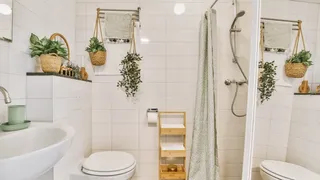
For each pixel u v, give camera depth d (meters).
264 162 1.10
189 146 1.93
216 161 1.67
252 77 1.11
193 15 1.90
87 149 1.80
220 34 1.90
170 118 1.92
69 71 1.47
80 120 1.63
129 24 1.87
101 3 1.88
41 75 1.20
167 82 1.92
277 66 1.07
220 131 1.93
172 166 1.87
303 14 0.96
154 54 1.90
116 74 1.90
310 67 0.93
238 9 1.86
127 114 1.91
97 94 1.90
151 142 1.92
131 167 1.46
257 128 1.11
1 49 1.00
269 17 1.08
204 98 1.77
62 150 0.76
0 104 1.00
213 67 1.69
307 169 0.93
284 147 1.03
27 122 1.00
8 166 0.57
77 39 1.89
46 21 1.40
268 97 1.09
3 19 1.00
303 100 0.95
